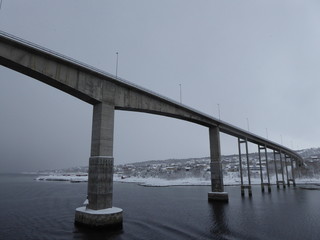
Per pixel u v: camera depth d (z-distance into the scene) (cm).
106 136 2764
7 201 4869
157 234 2288
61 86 2558
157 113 3866
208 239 2138
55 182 12962
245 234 2305
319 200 4844
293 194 6034
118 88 3050
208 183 10181
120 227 2555
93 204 2573
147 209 3834
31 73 2353
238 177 12575
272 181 11025
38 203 4572
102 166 2642
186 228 2534
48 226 2628
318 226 2631
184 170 16775
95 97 2745
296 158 12450
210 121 4819
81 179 15938
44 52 2317
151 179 14088
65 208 3972
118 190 7694
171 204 4403
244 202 4562
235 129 5603
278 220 2942
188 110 4253
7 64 2231
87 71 2681
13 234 2320
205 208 3894
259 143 7225
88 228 2448
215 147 4928
